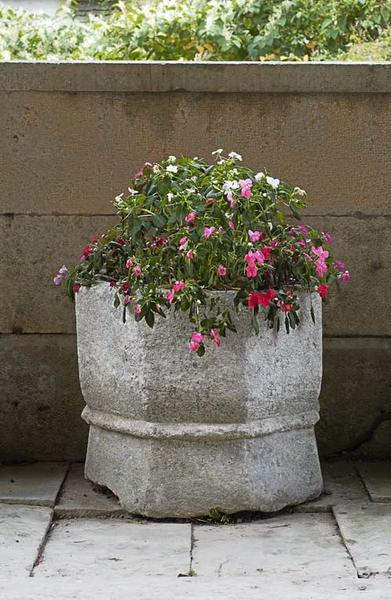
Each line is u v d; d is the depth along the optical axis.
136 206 5.01
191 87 5.72
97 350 5.18
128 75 5.71
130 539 4.75
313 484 5.21
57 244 5.80
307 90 5.71
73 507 5.11
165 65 5.70
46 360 5.86
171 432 4.93
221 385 4.89
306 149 5.75
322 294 5.15
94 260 5.22
